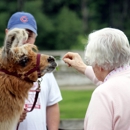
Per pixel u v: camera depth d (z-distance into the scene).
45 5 77.81
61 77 26.25
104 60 5.43
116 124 5.29
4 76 6.43
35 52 6.56
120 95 5.32
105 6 80.12
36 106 6.79
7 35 6.31
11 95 6.42
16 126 6.66
